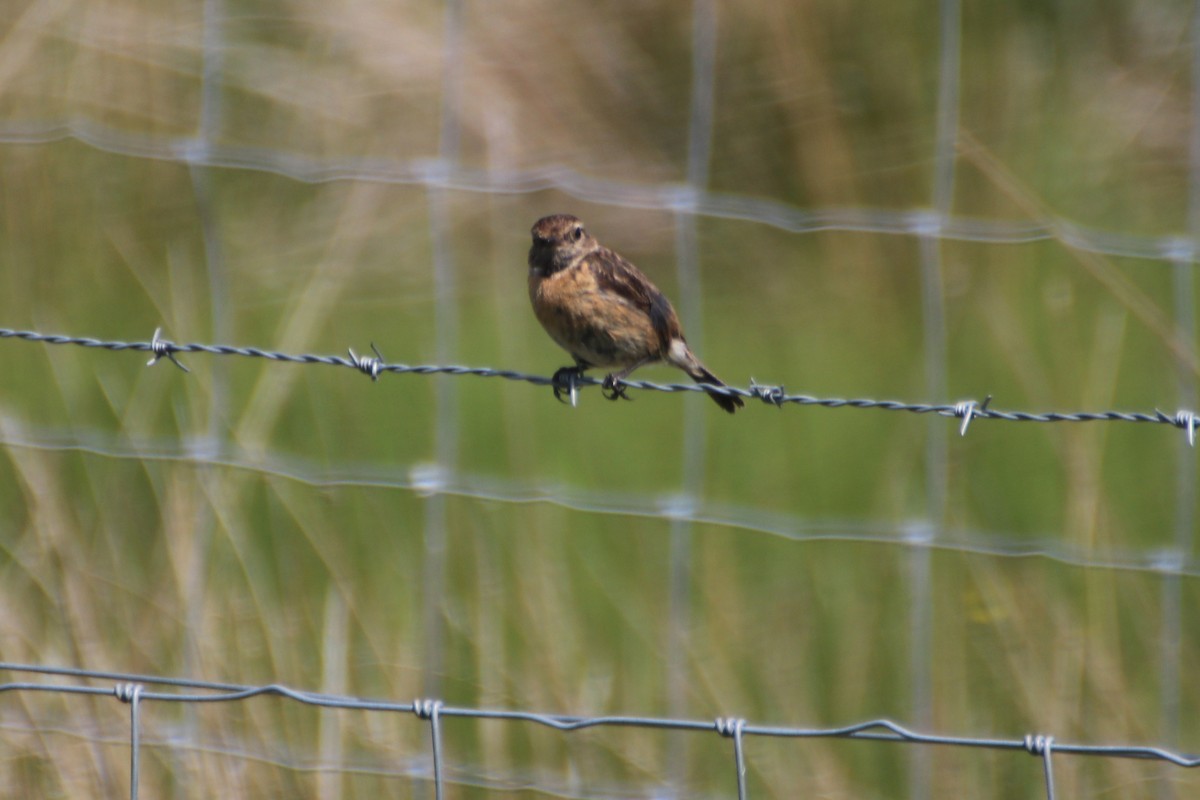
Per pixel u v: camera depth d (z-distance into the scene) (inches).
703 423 481.1
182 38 502.9
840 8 537.3
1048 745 225.8
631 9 548.1
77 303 464.1
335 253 489.1
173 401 411.5
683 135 548.4
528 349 510.6
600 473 461.1
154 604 350.3
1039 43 550.9
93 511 380.2
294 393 457.7
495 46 541.3
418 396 480.4
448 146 431.8
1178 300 433.4
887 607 378.0
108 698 339.3
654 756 341.7
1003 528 419.8
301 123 511.2
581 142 543.8
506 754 341.4
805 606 376.8
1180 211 535.2
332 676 341.1
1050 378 441.7
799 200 540.1
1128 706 333.7
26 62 484.4
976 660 355.9
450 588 377.1
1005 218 516.1
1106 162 537.6
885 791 345.7
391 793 332.8
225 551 366.6
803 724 345.4
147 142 484.4
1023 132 538.3
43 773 327.9
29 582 356.5
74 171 477.7
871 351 502.9
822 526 406.9
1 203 469.1
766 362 507.8
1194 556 403.5
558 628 357.7
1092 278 485.1
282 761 330.0
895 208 530.0
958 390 476.1
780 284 535.2
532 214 537.6
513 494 401.4
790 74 537.6
